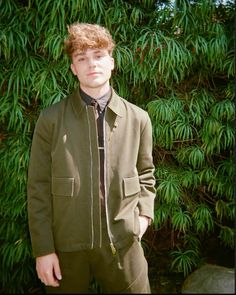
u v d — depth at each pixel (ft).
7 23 5.93
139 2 6.21
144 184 4.69
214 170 6.81
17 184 6.34
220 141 6.60
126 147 4.32
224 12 6.29
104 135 4.25
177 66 6.04
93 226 4.17
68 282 4.41
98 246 4.20
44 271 4.27
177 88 6.63
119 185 4.23
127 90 6.39
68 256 4.33
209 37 6.06
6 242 6.74
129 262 4.43
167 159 6.95
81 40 4.11
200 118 6.33
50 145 4.29
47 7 5.80
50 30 5.75
